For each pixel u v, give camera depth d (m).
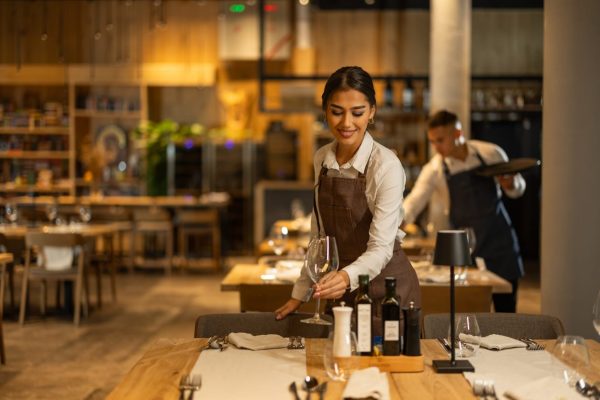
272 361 2.70
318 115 14.08
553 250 5.05
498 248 5.72
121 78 14.21
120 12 14.79
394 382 2.46
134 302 9.84
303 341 2.92
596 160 4.87
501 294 5.85
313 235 3.33
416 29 14.80
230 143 14.49
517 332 3.42
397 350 2.59
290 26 14.65
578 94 4.88
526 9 14.57
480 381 2.38
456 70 9.38
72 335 7.78
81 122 14.59
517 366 2.68
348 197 3.09
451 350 2.62
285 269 5.36
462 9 9.38
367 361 2.57
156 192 13.73
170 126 13.73
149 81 14.22
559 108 4.96
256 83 14.85
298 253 5.92
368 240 3.11
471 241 5.01
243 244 14.69
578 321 4.96
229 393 2.34
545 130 5.11
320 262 2.91
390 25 14.83
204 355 2.78
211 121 14.89
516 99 13.75
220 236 13.64
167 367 2.64
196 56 14.79
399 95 14.48
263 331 3.33
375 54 14.82
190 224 12.98
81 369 6.39
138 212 12.51
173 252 14.13
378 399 2.20
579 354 2.39
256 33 14.49
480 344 2.95
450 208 5.81
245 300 4.84
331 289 2.80
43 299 8.76
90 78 14.20
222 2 14.49
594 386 2.31
